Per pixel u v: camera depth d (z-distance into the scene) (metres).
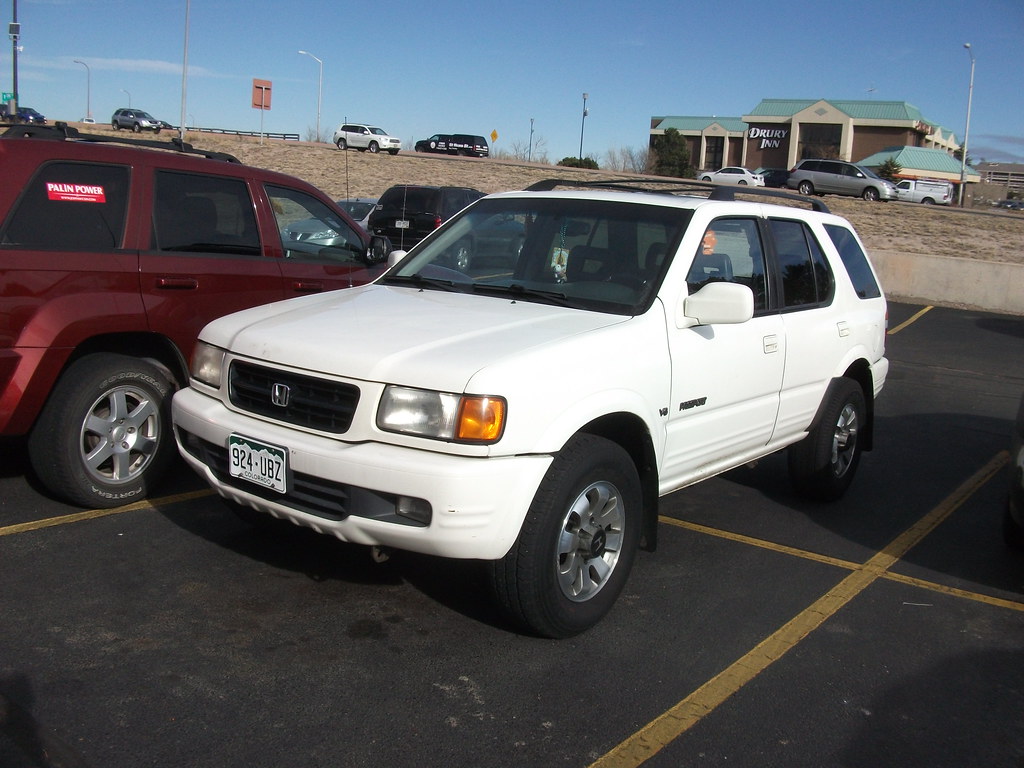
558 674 3.53
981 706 3.48
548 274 4.48
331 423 3.51
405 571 4.41
